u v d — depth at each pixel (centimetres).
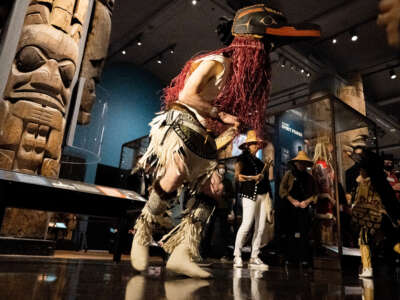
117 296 69
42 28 272
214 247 477
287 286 116
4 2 205
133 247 140
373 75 884
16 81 257
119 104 920
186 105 138
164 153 133
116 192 193
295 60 799
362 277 249
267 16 134
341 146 513
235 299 75
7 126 248
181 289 88
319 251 353
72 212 175
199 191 137
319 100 394
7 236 241
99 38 348
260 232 355
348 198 397
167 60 930
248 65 134
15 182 154
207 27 765
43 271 113
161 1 689
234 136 147
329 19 688
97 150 498
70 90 301
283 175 454
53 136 272
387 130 1191
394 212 260
